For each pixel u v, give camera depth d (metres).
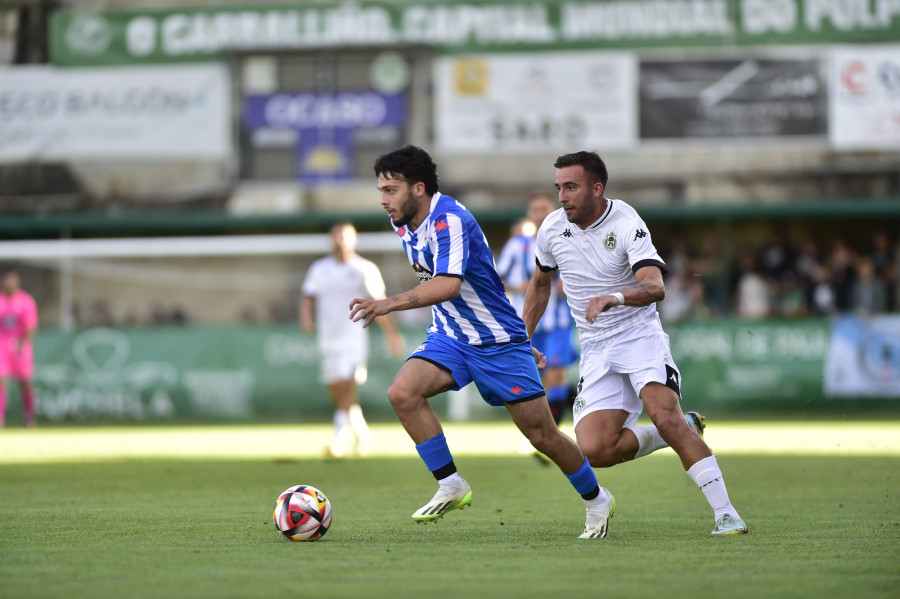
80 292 82.06
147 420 65.81
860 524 21.84
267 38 76.81
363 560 17.41
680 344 65.00
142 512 24.58
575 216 20.70
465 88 75.75
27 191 77.75
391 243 74.81
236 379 66.94
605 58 74.44
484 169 75.75
